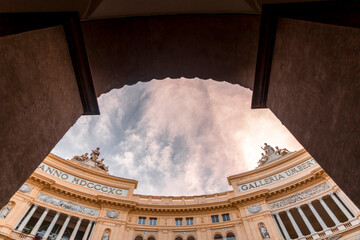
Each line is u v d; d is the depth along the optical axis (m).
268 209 30.28
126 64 11.11
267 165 35.66
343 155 5.71
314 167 31.67
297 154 34.28
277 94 8.80
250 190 33.72
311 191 29.81
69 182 32.28
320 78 6.21
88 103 9.62
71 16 7.59
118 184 35.72
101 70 10.12
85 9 7.98
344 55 5.25
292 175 32.66
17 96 5.80
